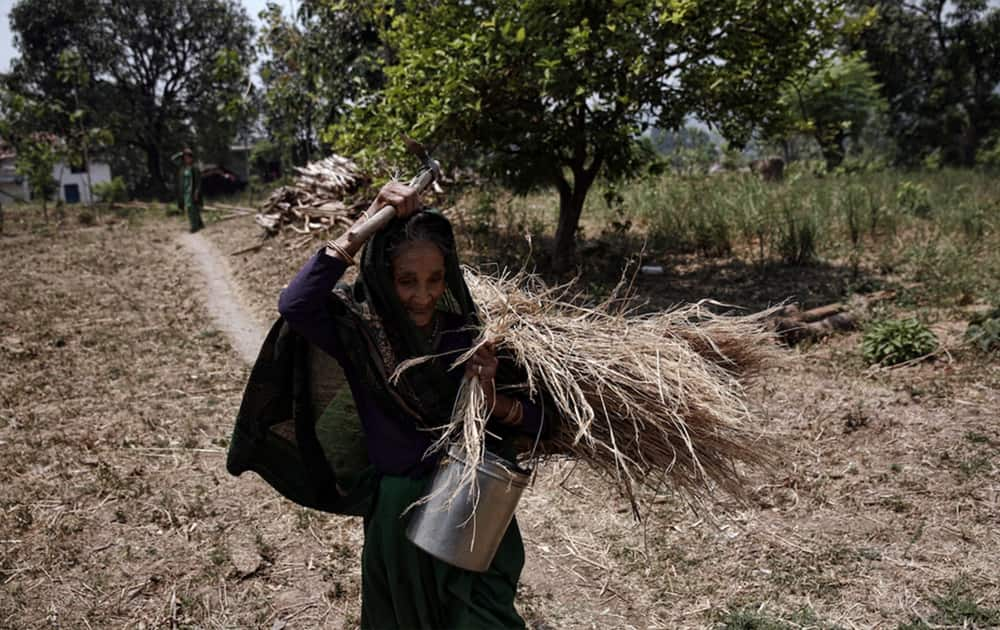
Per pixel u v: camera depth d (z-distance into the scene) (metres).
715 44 8.84
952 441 5.02
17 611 3.67
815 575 3.82
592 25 8.64
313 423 2.64
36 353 7.78
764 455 2.86
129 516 4.52
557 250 9.97
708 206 12.06
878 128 41.34
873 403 5.64
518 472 2.31
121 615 3.65
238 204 22.97
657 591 3.79
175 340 8.30
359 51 13.85
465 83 8.53
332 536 4.34
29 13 39.72
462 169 11.41
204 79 41.72
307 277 2.30
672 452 2.70
